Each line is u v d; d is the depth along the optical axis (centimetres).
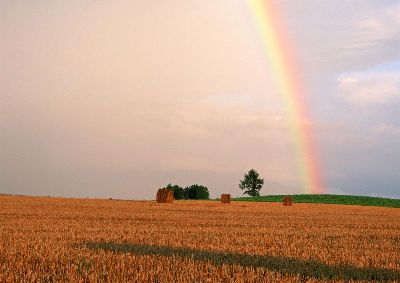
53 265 1532
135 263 1596
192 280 1389
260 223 3766
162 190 7775
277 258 1889
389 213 6066
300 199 11844
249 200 11625
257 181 16538
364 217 4994
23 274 1416
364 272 1650
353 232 3155
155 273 1441
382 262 1864
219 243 2325
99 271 1481
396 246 2391
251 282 1405
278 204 8819
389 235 2998
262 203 9175
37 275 1408
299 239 2628
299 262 1808
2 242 2070
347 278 1537
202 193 13762
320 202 11112
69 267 1501
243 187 16575
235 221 3919
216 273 1464
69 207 5575
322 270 1662
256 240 2495
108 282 1347
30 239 2256
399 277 1595
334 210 6725
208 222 3741
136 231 2848
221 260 1783
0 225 3081
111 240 2356
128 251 1931
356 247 2320
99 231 2809
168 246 2161
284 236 2780
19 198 7825
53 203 6462
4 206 5419
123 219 3891
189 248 2112
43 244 2050
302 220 4269
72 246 2059
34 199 7644
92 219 3819
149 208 5831
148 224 3434
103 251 1833
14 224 3177
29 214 4206
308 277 1480
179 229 3059
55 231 2756
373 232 3183
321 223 3934
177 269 1523
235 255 1941
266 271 1553
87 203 6819
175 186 13912
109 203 7069
